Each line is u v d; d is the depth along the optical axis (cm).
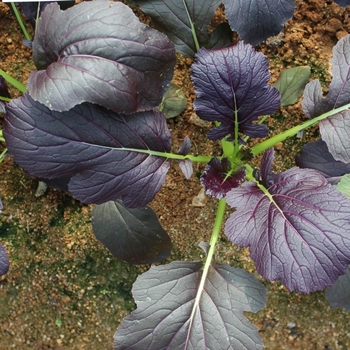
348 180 52
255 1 49
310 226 46
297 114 60
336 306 56
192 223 62
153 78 46
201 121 60
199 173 61
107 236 57
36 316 66
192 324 51
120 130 49
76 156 48
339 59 51
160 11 53
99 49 45
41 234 63
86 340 65
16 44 62
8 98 54
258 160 61
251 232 48
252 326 50
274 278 46
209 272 53
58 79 44
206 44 54
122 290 64
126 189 49
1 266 53
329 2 59
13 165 62
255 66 48
